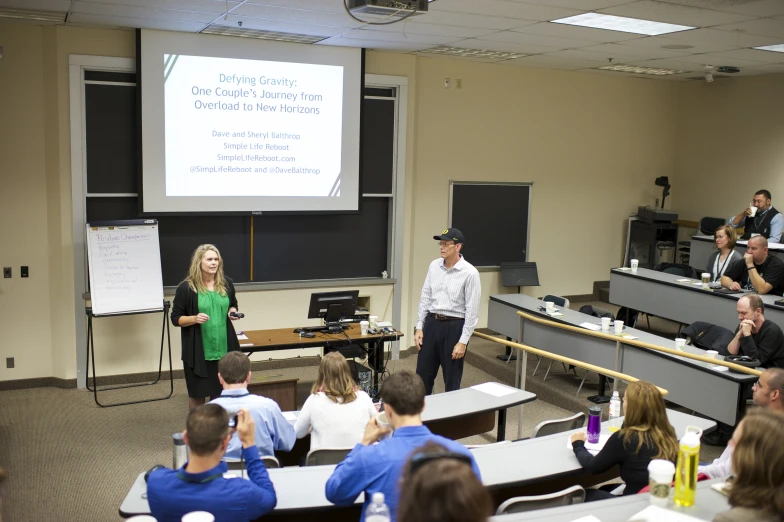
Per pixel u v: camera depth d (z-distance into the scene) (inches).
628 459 118.6
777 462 73.9
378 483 90.7
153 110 240.7
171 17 214.4
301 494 110.6
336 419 139.3
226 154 253.4
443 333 206.4
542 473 122.8
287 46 256.5
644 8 186.5
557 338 238.1
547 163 330.6
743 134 338.3
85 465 184.1
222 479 90.4
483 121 310.3
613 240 357.1
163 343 253.0
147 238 232.7
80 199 236.5
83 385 243.9
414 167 296.8
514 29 223.8
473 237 317.4
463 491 44.9
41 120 231.9
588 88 336.5
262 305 267.3
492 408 161.6
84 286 240.2
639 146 358.0
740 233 326.3
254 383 196.5
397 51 276.7
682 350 194.1
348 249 285.3
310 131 264.2
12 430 206.4
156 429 210.1
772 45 244.5
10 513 157.4
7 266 233.3
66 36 229.0
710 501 93.1
